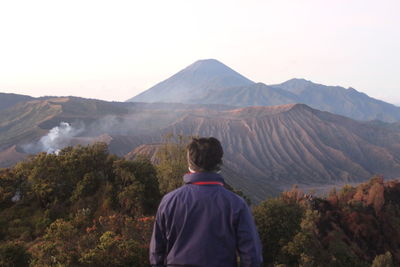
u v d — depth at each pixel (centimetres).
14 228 3738
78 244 2117
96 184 4294
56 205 4147
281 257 3725
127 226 2284
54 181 4366
